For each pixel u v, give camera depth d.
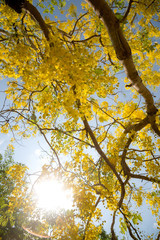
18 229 8.04
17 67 3.06
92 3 1.80
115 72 3.56
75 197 2.86
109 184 3.98
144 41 3.12
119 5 2.79
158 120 3.83
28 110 3.24
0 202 3.48
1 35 3.11
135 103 4.26
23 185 3.47
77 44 2.93
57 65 2.30
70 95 2.74
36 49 3.01
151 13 3.13
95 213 2.83
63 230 2.86
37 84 3.30
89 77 2.50
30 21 3.16
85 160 3.91
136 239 3.15
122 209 3.44
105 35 3.04
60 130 3.22
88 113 3.13
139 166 3.77
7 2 2.16
